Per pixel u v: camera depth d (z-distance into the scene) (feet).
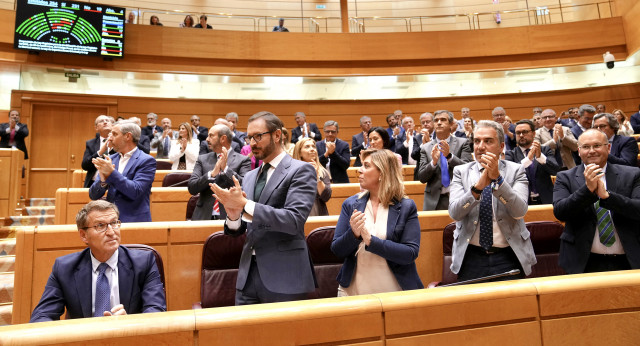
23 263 7.43
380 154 6.67
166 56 27.76
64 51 25.16
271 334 4.07
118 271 5.86
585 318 4.85
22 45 24.48
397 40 30.40
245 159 11.48
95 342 3.67
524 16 32.94
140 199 8.86
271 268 5.52
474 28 32.71
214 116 30.71
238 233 5.86
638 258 6.47
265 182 6.12
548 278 5.07
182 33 28.14
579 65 30.14
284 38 29.55
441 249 8.99
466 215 6.86
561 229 8.22
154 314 4.02
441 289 4.73
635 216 6.27
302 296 5.57
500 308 4.69
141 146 17.07
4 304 10.16
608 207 6.35
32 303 7.36
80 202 11.87
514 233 6.60
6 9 25.22
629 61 29.78
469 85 32.42
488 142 7.23
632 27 29.22
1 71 26.12
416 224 6.38
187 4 36.88
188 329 3.90
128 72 27.09
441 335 4.49
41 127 27.17
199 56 28.17
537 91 32.55
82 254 5.94
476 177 7.13
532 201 11.41
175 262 8.04
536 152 11.28
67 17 25.30
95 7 25.96
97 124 13.70
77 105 28.04
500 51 30.45
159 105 29.91
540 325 4.77
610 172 7.25
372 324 4.35
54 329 3.66
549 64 30.37
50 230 7.63
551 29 30.53
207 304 6.99
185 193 12.80
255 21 31.94
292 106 31.76
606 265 6.75
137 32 27.37
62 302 5.66
